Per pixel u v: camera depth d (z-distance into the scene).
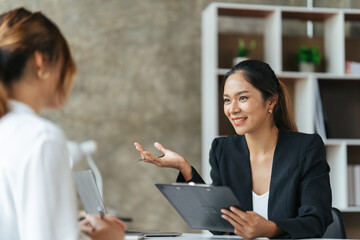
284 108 2.25
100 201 1.98
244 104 2.11
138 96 5.00
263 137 2.16
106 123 4.94
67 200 1.03
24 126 1.04
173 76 5.05
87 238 1.17
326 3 5.24
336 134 4.78
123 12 5.01
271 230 1.74
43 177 1.00
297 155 2.10
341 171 4.46
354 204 4.50
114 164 4.91
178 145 5.02
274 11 4.52
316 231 1.86
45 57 1.14
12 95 1.12
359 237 4.56
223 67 4.75
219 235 2.04
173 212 4.96
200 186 1.61
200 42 5.10
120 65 4.98
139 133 4.97
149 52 5.03
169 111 5.03
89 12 4.96
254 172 2.18
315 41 4.86
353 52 4.94
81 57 4.93
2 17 1.17
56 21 4.91
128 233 1.98
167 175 4.97
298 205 2.07
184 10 5.09
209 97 4.57
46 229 0.98
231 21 5.00
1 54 1.11
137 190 4.93
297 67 4.80
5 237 1.03
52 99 1.19
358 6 5.09
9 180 1.00
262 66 2.16
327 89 4.80
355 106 4.81
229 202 1.62
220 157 2.27
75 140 4.88
